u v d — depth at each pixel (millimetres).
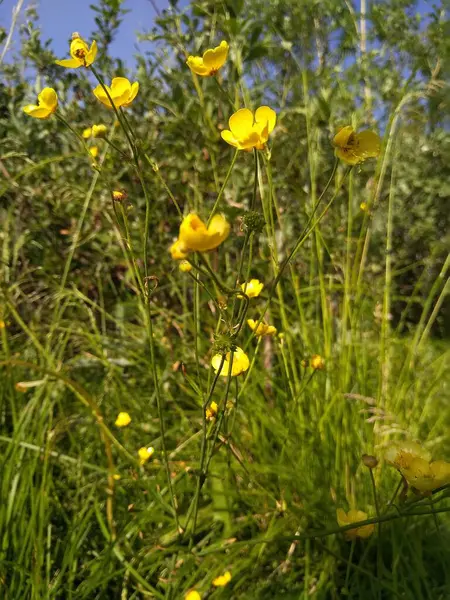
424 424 339
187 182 421
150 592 239
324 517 266
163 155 430
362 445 291
